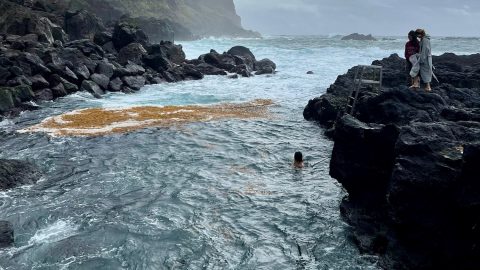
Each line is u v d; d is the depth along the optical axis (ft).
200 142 69.67
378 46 282.56
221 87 134.82
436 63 104.83
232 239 38.93
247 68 171.53
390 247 35.42
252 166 59.16
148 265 34.53
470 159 28.99
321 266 34.76
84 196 47.83
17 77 100.78
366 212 41.78
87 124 79.41
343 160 43.83
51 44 144.36
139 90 126.62
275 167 59.06
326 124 80.18
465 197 29.37
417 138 34.53
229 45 339.77
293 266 34.73
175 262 35.01
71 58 123.13
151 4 496.23
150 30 313.53
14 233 39.27
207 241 38.42
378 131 40.73
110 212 43.88
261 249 37.29
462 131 35.73
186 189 50.37
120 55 155.33
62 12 220.02
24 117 86.33
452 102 59.11
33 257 35.35
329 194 49.73
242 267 34.45
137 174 54.95
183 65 164.35
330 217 43.62
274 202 47.19
